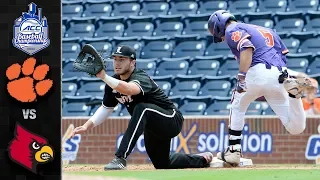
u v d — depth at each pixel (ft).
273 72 68.64
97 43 155.02
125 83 63.31
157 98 67.31
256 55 68.64
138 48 152.35
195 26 156.35
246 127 108.99
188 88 137.49
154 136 68.49
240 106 70.44
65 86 142.72
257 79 68.44
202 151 110.22
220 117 109.70
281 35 147.23
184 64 144.25
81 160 112.78
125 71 66.03
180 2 162.71
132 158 109.81
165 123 67.15
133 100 67.15
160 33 157.48
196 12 160.86
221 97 130.72
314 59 140.77
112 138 112.06
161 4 163.73
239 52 68.33
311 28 150.30
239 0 159.12
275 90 69.21
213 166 71.61
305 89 67.62
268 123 108.37
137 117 64.95
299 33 146.51
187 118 110.63
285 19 151.64
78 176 49.96
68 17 166.91
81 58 59.11
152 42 152.56
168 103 68.13
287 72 69.92
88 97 135.13
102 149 112.27
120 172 53.57
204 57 144.15
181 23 157.17
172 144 111.04
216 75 142.31
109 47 153.48
